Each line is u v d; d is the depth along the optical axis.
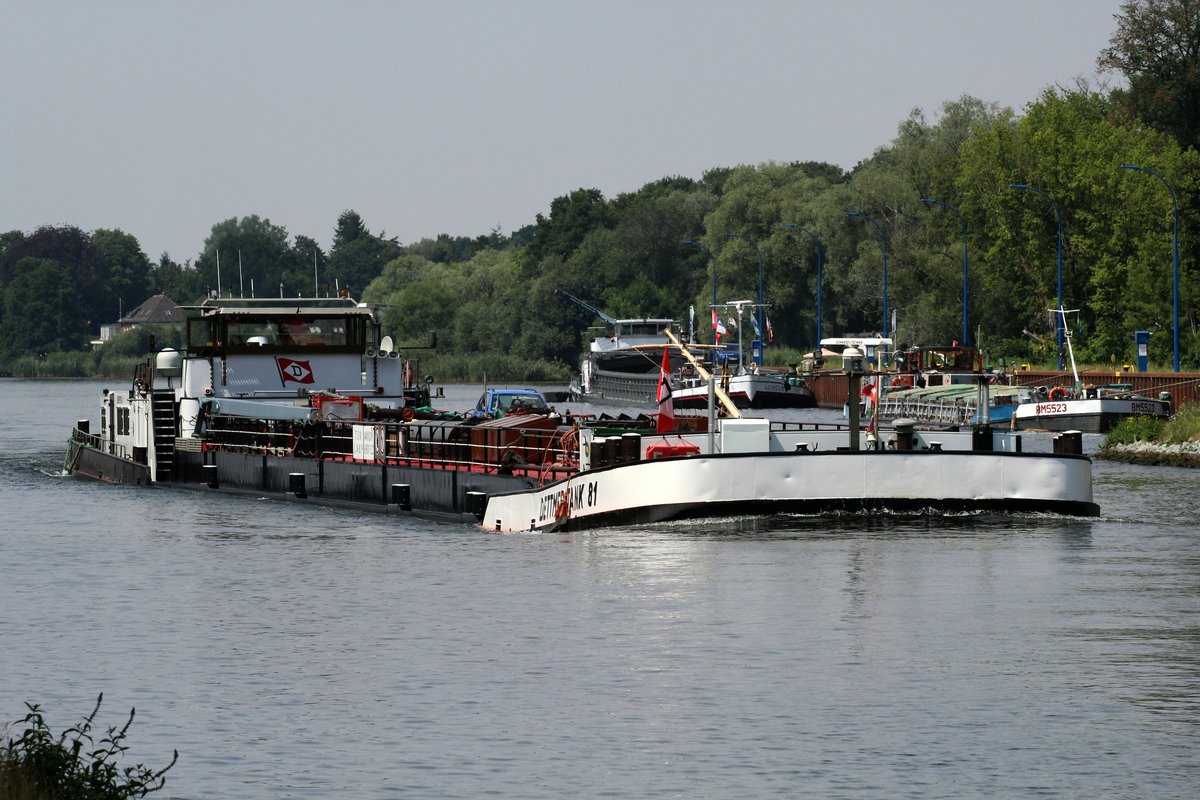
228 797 30.38
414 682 38.91
